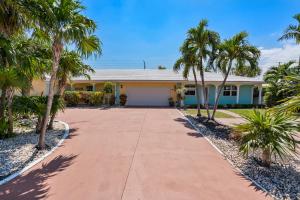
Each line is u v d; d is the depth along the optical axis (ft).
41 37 21.68
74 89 78.95
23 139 25.49
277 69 68.64
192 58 41.11
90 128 33.32
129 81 71.72
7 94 25.67
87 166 17.33
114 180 14.83
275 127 17.22
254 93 79.30
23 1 17.39
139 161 18.60
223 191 13.61
